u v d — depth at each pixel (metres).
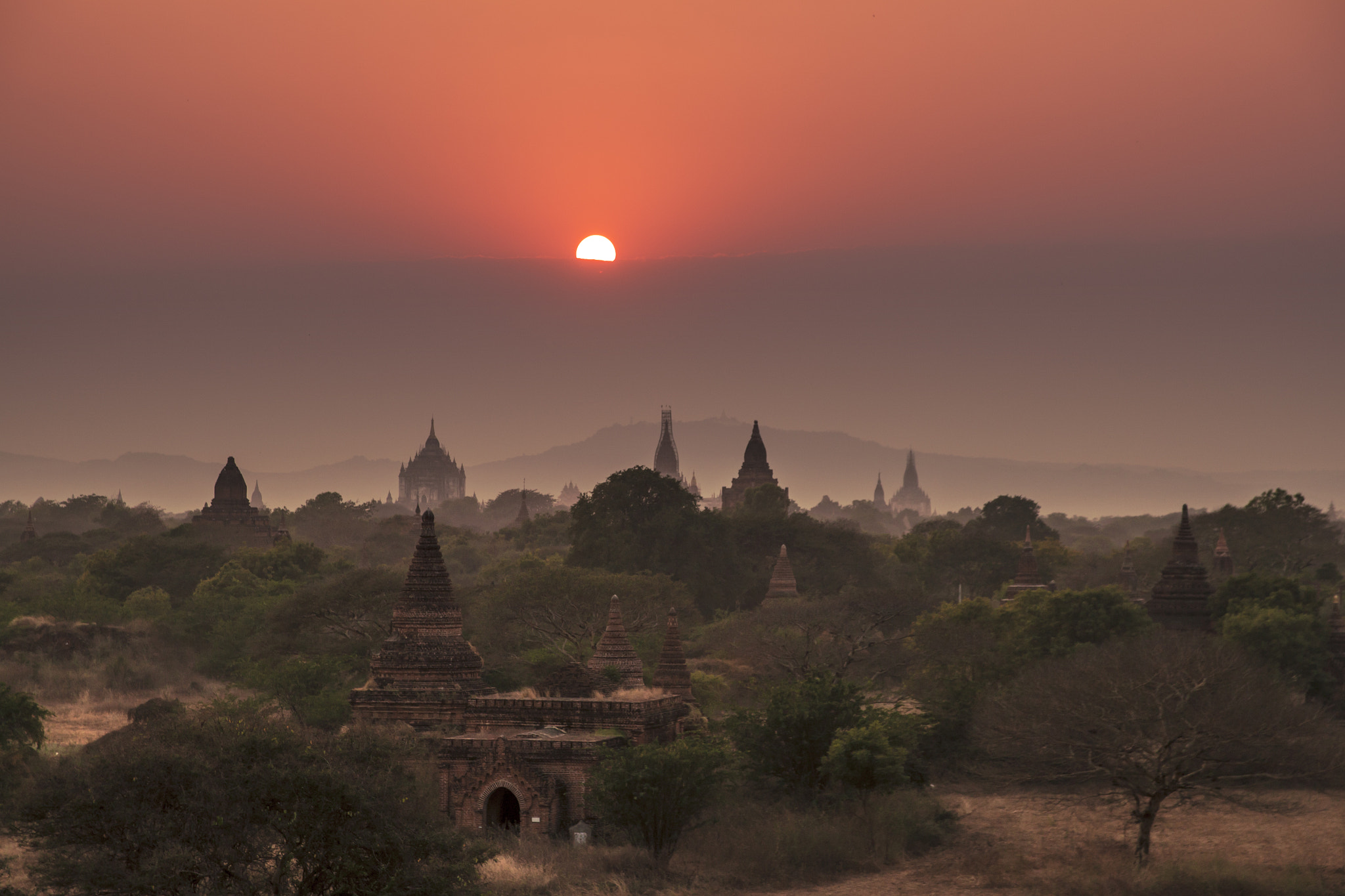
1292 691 78.31
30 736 66.50
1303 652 90.44
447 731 61.72
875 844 57.66
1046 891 51.41
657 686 74.31
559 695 67.00
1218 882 51.28
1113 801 63.25
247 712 43.06
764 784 65.00
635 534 157.88
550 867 51.41
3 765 59.41
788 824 57.28
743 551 173.00
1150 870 53.44
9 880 43.88
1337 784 71.25
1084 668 61.97
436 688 63.00
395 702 62.69
